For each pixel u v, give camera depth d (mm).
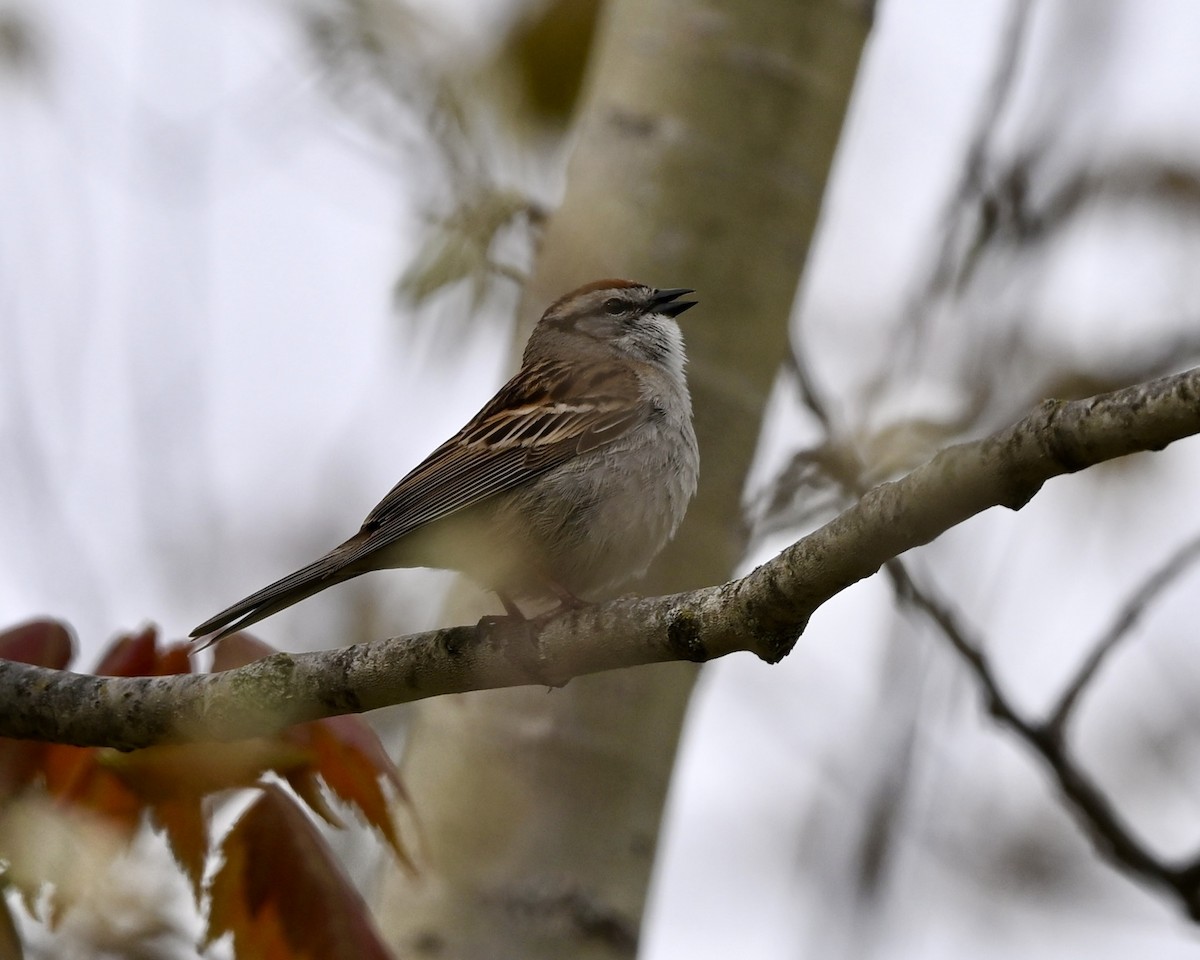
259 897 7770
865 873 13125
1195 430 6109
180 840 7867
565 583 11164
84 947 9406
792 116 11141
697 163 11055
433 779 10227
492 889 9945
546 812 10062
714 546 10984
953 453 6711
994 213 13164
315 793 7918
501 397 11719
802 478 11367
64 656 8688
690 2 11211
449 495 10938
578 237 11297
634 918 10062
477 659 8156
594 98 11477
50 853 7559
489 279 12703
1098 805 11852
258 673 8047
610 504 10805
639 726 10242
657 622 7855
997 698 11898
